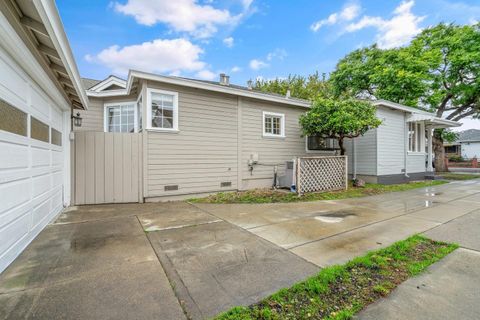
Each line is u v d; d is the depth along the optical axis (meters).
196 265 2.55
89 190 5.77
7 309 1.80
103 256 2.78
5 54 2.57
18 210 2.84
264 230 3.76
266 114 8.41
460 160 25.97
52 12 2.59
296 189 7.00
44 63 3.49
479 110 14.69
